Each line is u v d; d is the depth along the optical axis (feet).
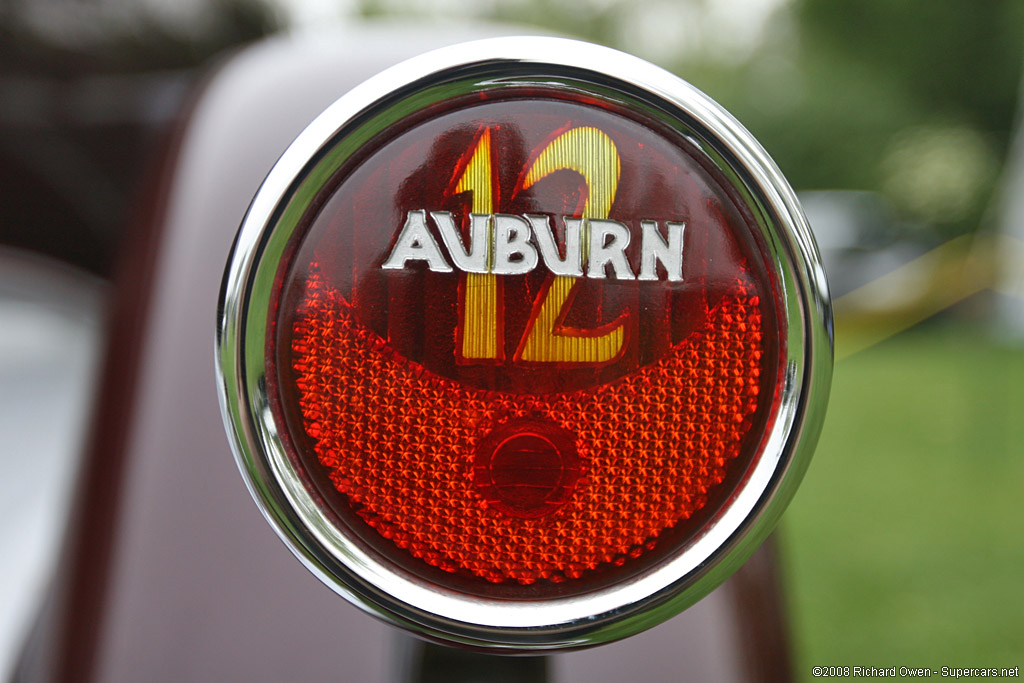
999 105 45.93
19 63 5.51
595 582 1.52
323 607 1.93
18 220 5.55
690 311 1.49
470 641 1.51
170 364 2.10
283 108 2.38
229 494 1.99
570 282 1.46
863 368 21.49
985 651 7.79
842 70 53.88
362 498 1.49
